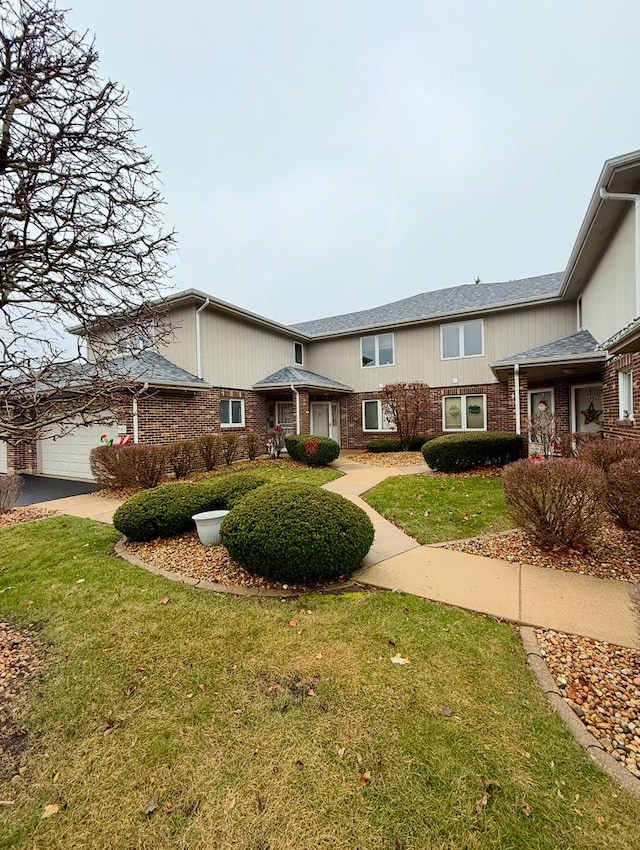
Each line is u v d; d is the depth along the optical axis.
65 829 1.72
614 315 8.95
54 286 3.54
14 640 3.26
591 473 4.59
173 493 5.89
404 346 16.77
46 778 1.97
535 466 4.81
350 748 2.06
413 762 1.96
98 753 2.10
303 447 12.50
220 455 12.12
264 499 4.34
